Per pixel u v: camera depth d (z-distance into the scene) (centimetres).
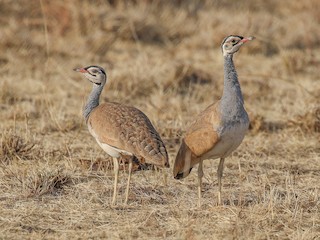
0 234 1725
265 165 2348
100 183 2122
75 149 2466
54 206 1922
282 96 3219
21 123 2745
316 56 3947
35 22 4197
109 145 1886
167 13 4459
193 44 4094
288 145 2572
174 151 2486
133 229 1766
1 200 1959
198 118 1889
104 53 3947
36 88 3253
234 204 1952
